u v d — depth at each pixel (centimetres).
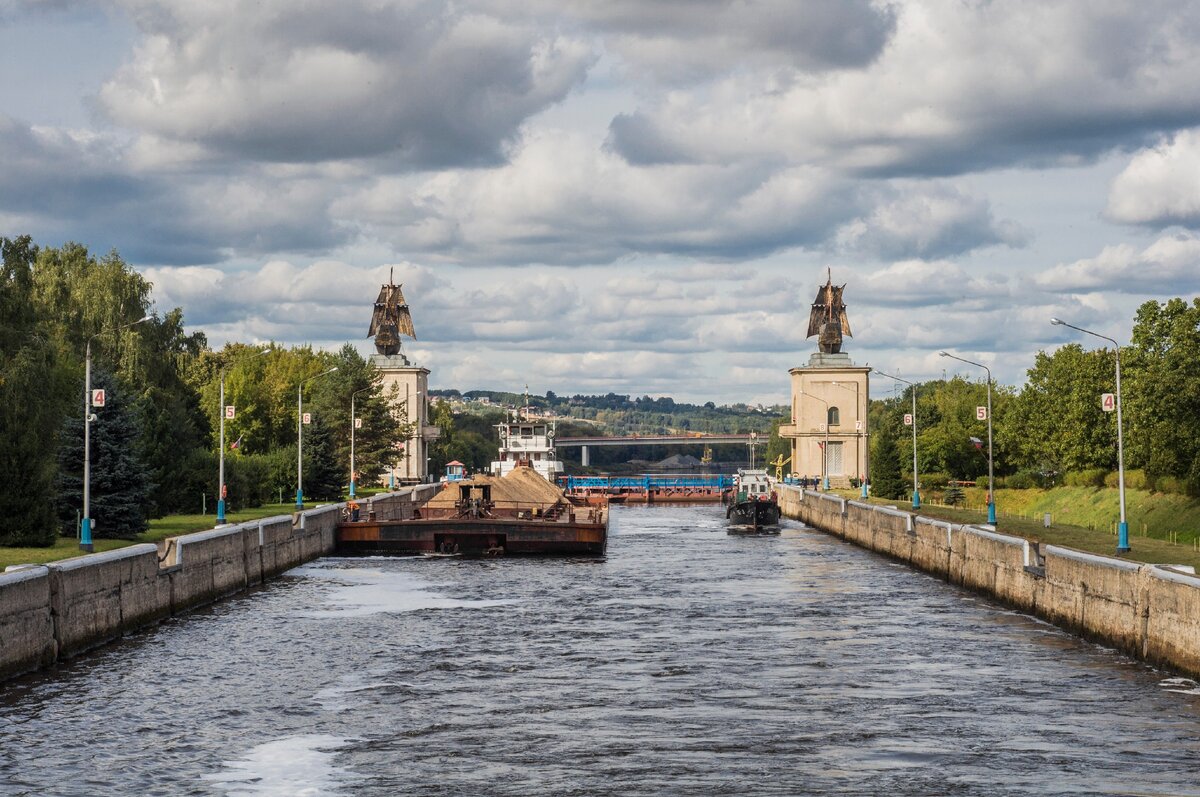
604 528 10194
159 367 11575
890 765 3488
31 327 8594
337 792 3278
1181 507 10525
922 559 8862
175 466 10119
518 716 4075
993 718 4022
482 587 7744
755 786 3300
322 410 16625
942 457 16588
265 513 10812
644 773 3412
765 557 10188
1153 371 10594
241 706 4222
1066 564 5828
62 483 7612
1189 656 4519
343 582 8044
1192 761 3522
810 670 4841
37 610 4784
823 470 18862
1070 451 12950
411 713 4125
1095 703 4222
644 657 5141
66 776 3409
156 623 6062
